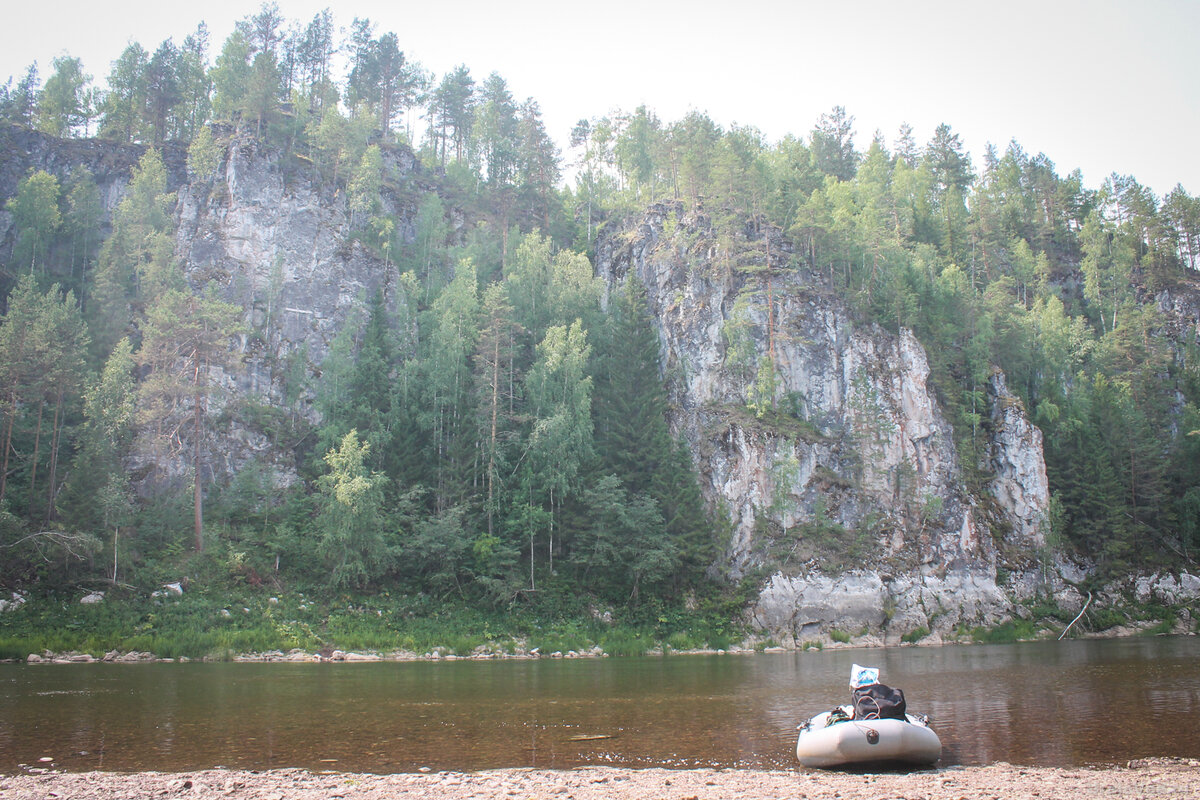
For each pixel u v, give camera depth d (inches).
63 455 2447.1
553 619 2261.3
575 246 4030.5
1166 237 4778.5
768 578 2426.2
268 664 1708.9
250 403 2805.1
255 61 3742.6
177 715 985.5
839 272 3267.7
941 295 3287.4
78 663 1663.4
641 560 2348.7
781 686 1310.3
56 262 3307.1
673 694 1206.9
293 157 3511.3
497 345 2657.5
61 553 1989.4
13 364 2196.1
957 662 1729.8
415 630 2087.8
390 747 800.9
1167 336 4328.3
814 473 2674.7
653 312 3270.2
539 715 1002.1
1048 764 736.3
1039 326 3543.3
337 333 3181.6
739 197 3316.9
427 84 5113.2
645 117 4505.4
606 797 605.6
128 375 2482.8
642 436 2731.3
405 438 2682.1
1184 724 933.8
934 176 5068.9
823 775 691.4
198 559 2191.2
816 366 2898.6
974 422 2942.9
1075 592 2770.7
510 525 2434.8
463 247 3649.1
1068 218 5078.7
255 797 601.3
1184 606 2849.4
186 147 3814.0
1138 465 3176.7
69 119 4097.0
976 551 2662.4
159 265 2984.7
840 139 5265.8
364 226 3555.6
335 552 2185.0
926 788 634.2
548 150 4274.1
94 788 627.2
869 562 2529.5
